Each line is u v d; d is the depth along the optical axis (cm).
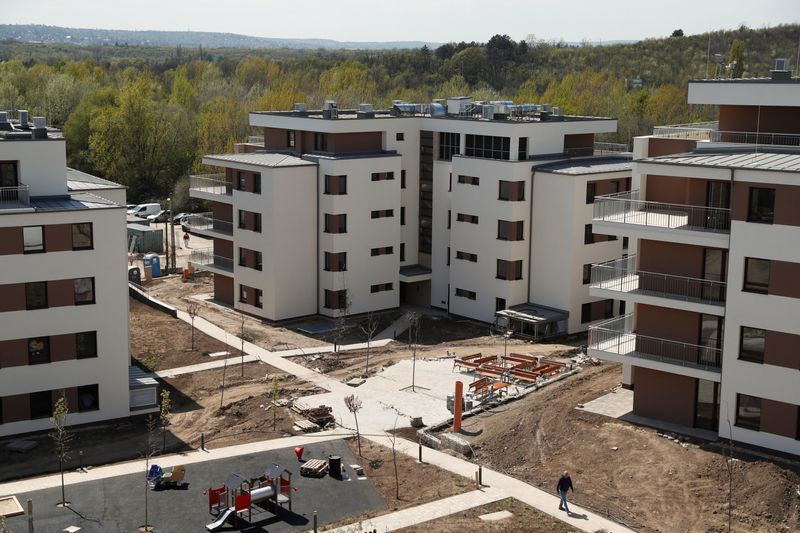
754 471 4072
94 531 3772
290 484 4200
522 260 7206
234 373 6122
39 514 3922
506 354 6481
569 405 5025
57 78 16925
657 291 4706
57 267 4966
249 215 7456
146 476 4197
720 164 4391
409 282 7988
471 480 4259
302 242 7400
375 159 7506
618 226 4709
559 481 3922
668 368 4597
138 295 8031
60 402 4541
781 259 4216
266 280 7362
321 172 7362
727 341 4409
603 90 16038
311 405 5381
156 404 5381
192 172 13812
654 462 4288
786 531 3728
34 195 5238
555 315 6969
